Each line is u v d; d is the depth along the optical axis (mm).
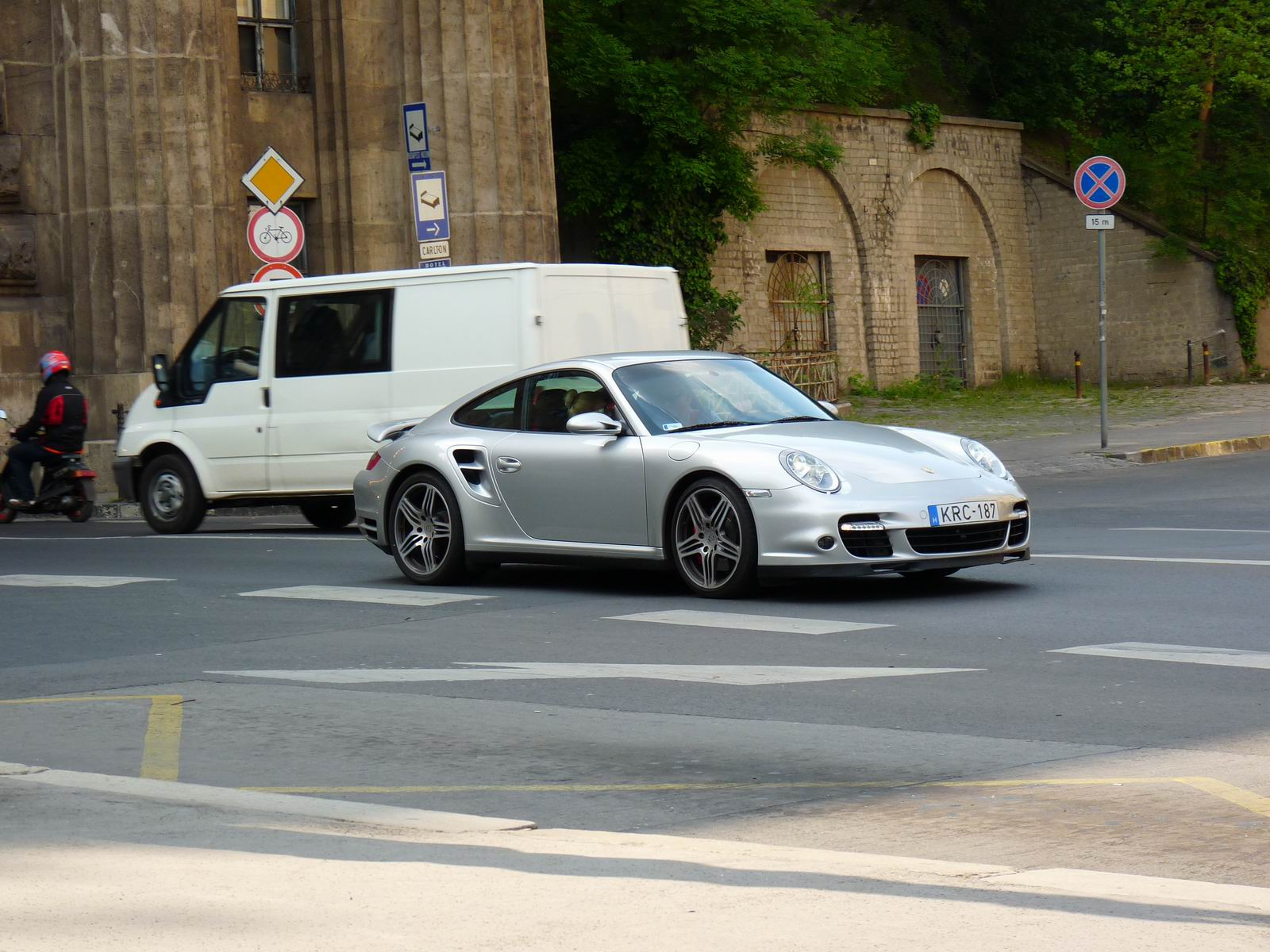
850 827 14820
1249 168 117250
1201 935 11188
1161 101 126875
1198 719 19188
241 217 75188
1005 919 11617
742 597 30031
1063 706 20156
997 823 14781
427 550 33875
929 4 128250
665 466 30453
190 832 14781
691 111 93812
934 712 19984
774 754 17969
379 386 45625
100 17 69000
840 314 109688
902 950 10930
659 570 31062
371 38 77188
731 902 12148
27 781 17109
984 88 128125
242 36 76000
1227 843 13898
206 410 48500
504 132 75312
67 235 70812
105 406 68438
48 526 55438
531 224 75875
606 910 12023
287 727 20078
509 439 32875
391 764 17969
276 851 13992
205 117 69688
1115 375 117625
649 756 18047
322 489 46812
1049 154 126312
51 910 12234
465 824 14898
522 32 76125
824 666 23422
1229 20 120188
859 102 109688
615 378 32094
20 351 70375
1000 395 107625
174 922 11852
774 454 29516
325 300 46719
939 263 117250
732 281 103062
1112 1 124250
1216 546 35625
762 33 95125
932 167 115375
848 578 32312
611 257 97188
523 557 32562
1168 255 113688
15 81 70875
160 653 26594
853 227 110875
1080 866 13367
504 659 24750
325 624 29094
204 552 42500
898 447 30234
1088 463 60938
